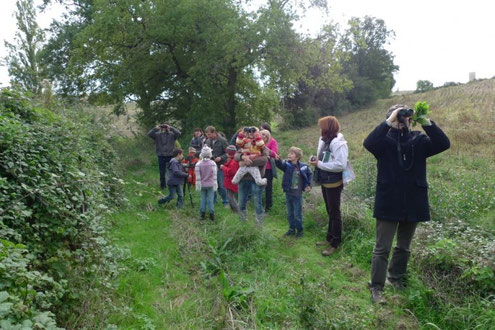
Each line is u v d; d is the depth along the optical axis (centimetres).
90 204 427
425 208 382
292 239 599
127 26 1609
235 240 548
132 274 438
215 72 1678
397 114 378
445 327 346
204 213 697
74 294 317
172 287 426
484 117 2000
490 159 1146
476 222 607
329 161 519
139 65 1753
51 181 390
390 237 392
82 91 1902
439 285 389
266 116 1956
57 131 491
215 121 1722
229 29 1537
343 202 662
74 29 2094
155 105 1952
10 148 391
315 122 3219
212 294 409
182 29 1593
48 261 321
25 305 238
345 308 363
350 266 496
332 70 1834
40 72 1644
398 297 391
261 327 347
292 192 600
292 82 1784
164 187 978
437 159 1168
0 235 304
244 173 629
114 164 870
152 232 609
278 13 1545
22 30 1472
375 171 841
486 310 337
